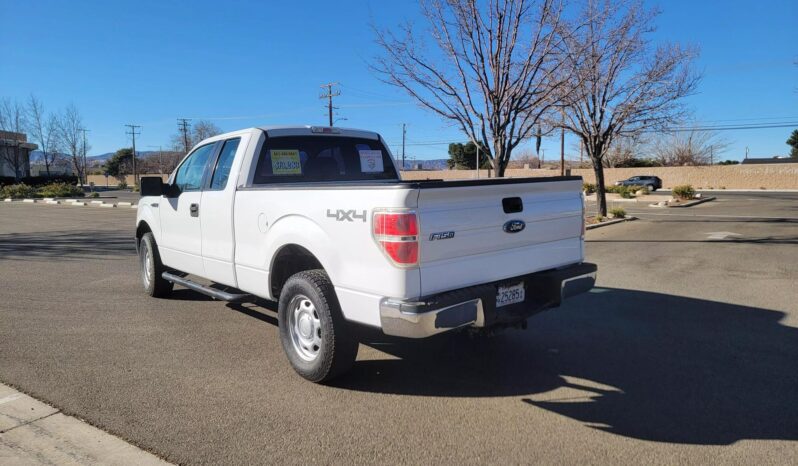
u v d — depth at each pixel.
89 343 5.28
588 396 4.09
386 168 6.39
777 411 3.81
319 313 4.13
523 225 4.29
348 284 3.94
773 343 5.28
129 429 3.54
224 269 5.36
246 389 4.20
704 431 3.53
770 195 37.91
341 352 4.12
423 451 3.29
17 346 5.18
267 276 4.77
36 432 3.51
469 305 3.79
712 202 29.72
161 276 6.93
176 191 6.23
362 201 3.80
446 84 9.86
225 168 5.47
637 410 3.84
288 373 4.55
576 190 4.87
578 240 4.92
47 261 10.31
